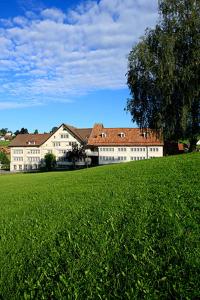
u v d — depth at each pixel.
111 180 18.09
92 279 7.31
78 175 25.08
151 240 8.23
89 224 10.24
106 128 101.06
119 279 7.11
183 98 40.31
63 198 15.10
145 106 43.44
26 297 7.20
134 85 43.38
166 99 40.78
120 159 96.25
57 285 7.36
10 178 43.28
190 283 6.49
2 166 129.12
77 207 12.67
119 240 8.63
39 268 8.11
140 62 42.72
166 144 95.12
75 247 8.79
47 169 104.50
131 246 8.20
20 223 12.11
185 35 40.97
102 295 6.80
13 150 115.94
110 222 9.97
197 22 40.16
